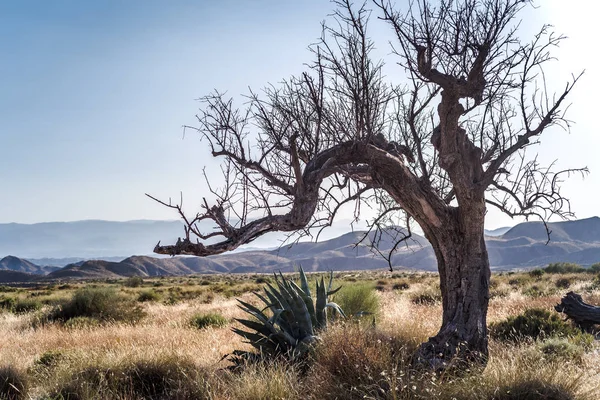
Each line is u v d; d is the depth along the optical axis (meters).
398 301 19.78
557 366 6.49
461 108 6.98
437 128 7.78
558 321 11.83
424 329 9.32
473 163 7.47
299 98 7.70
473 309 7.42
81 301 20.72
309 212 7.14
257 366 7.50
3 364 8.75
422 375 6.09
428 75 6.92
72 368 8.35
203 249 6.33
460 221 7.57
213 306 24.81
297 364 7.36
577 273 38.34
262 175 7.82
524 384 5.81
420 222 7.76
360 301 12.66
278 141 7.44
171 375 8.12
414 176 7.69
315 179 7.21
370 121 7.39
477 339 7.31
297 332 8.70
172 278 108.62
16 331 17.53
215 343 11.57
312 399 6.14
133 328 16.28
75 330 15.88
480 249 7.57
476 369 6.39
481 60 6.72
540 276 35.94
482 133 7.72
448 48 7.05
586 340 10.38
